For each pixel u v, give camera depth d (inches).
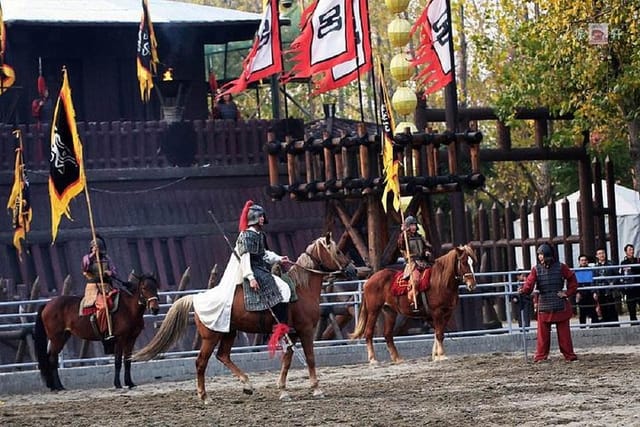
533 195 2391.7
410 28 1246.3
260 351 1160.2
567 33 1393.9
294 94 2384.4
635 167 1461.6
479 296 1179.9
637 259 1277.1
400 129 1309.1
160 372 1051.3
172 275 1317.7
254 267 802.2
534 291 1032.8
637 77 1368.1
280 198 1185.4
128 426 717.3
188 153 1348.4
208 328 810.2
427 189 1175.6
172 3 1611.7
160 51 1476.4
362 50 1136.2
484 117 1446.9
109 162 1321.4
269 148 1183.6
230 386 955.3
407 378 933.8
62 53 1438.2
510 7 1588.3
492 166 2282.2
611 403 713.6
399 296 1064.8
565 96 1434.5
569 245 1494.8
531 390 795.4
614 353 1082.1
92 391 992.2
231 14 1550.2
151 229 1318.9
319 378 979.9
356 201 1358.3
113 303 987.3
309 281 827.4
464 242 1336.1
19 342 1118.4
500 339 1167.6
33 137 1294.3
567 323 1012.5
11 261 1263.5
